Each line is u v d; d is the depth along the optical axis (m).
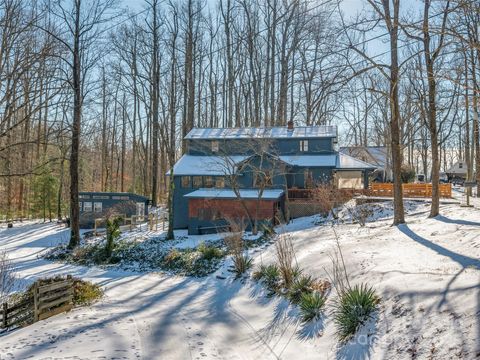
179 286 15.28
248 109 42.84
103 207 30.50
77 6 20.66
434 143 16.06
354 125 47.34
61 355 7.38
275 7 32.81
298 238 18.02
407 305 7.25
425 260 9.62
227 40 37.88
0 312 10.12
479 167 26.02
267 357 7.75
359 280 9.51
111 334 8.96
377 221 19.22
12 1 8.71
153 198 36.06
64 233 29.22
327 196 23.09
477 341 5.42
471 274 7.79
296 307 9.76
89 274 18.44
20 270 19.48
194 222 25.69
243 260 15.07
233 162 25.27
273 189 27.75
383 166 40.41
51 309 11.22
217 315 10.97
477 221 13.54
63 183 38.81
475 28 8.16
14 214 38.84
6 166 12.70
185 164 29.73
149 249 21.50
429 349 5.82
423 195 25.94
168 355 7.80
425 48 13.73
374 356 6.34
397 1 13.02
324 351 7.29
